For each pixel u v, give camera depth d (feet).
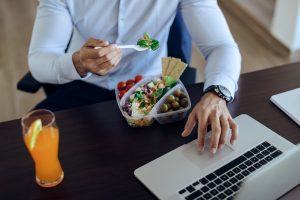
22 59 9.10
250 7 10.72
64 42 4.31
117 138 3.27
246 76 4.03
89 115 3.54
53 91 5.13
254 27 10.02
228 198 2.70
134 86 3.66
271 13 10.38
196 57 9.06
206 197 2.71
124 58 4.57
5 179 2.91
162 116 3.36
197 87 3.90
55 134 2.76
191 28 4.44
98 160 3.06
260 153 3.07
